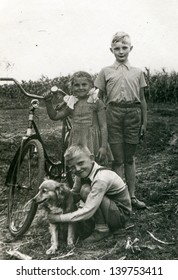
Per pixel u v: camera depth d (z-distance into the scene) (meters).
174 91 9.41
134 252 2.88
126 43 3.52
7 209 3.67
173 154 5.46
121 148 3.62
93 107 3.38
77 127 3.39
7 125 6.95
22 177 3.92
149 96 9.62
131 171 3.69
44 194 2.85
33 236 3.18
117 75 3.53
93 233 3.07
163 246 2.96
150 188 4.16
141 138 3.75
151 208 3.66
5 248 3.03
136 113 3.54
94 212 2.91
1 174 4.49
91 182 3.01
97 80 3.67
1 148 5.34
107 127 3.60
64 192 2.95
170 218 3.40
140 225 3.27
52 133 6.29
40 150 3.08
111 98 3.56
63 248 2.96
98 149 3.45
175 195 3.95
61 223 3.07
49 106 3.34
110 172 3.07
